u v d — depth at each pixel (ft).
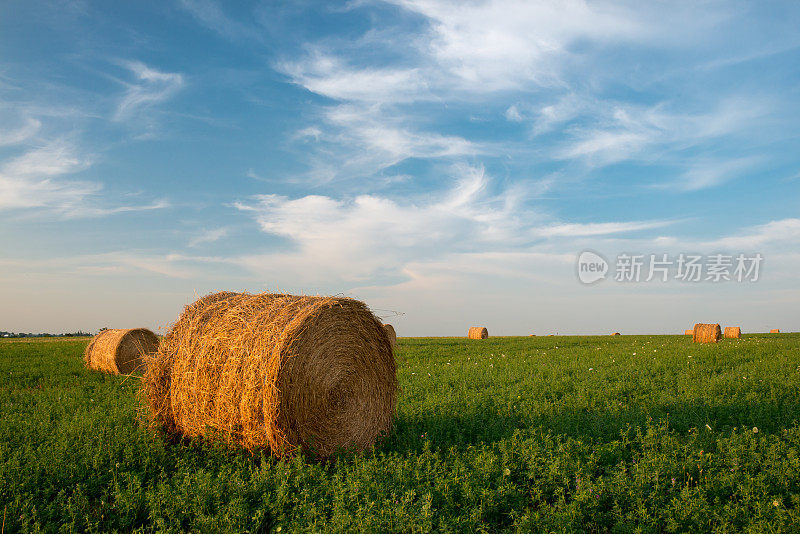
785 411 30.14
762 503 17.16
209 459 23.58
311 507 17.81
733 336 100.94
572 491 19.08
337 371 26.23
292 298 26.86
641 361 55.11
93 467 22.02
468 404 33.40
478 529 16.39
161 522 16.56
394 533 16.20
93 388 45.88
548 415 30.14
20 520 17.17
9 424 30.01
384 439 28.04
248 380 23.22
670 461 20.58
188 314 27.27
